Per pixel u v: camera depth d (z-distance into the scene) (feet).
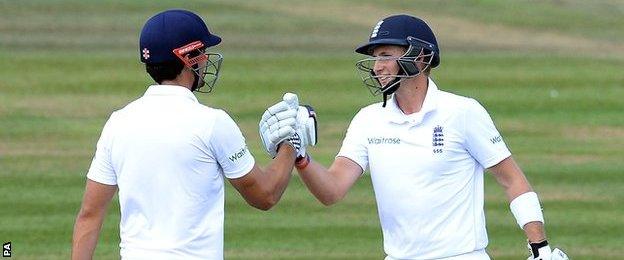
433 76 209.05
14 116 176.96
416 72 61.82
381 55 62.08
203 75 56.24
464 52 230.07
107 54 219.82
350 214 130.93
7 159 152.46
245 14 260.83
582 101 195.21
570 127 179.01
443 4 278.05
